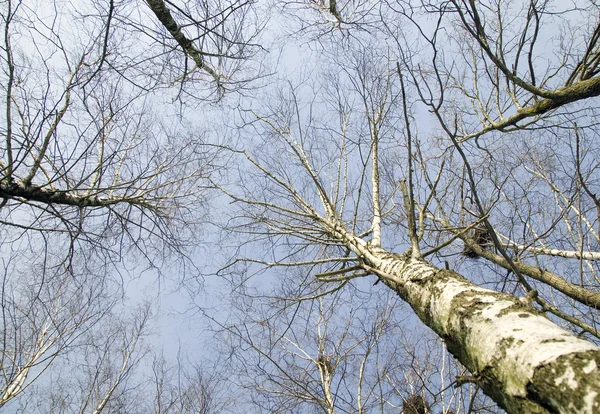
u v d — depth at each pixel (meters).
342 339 5.77
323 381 5.27
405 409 4.77
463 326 1.71
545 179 4.96
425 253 3.04
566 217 4.75
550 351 1.24
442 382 5.21
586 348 1.19
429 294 2.13
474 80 5.70
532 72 3.57
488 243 5.29
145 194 5.03
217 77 5.03
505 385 1.35
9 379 5.22
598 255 4.32
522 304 1.62
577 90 3.06
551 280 4.40
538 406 1.20
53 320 5.87
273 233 4.83
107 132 4.46
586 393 1.05
